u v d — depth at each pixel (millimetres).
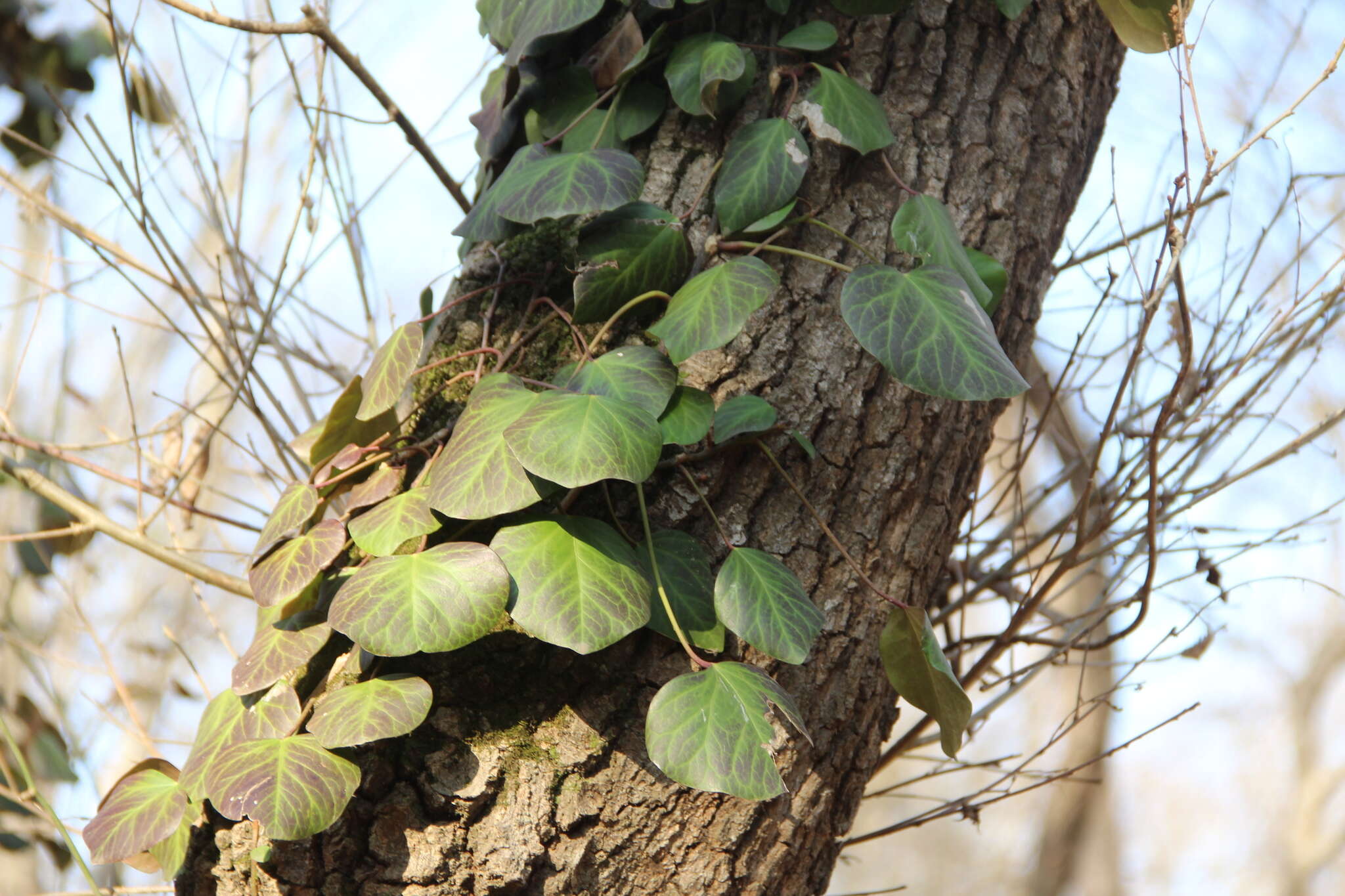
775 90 2385
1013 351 2439
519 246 2402
